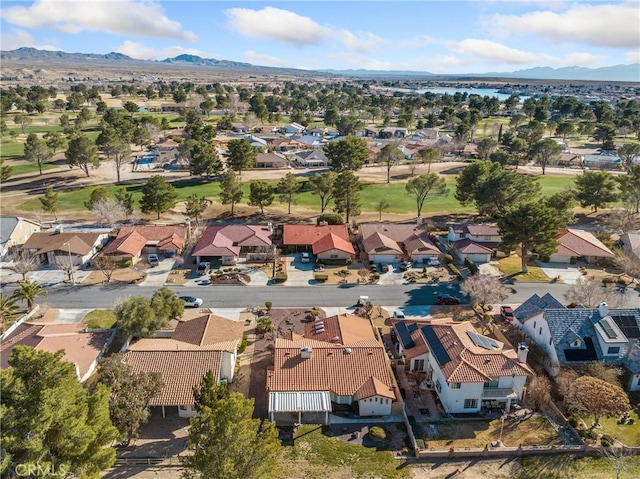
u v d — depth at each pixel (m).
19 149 193.38
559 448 46.44
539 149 168.62
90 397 36.22
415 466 44.56
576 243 94.25
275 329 67.56
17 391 30.77
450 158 197.75
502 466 44.78
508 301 77.00
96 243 93.81
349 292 79.88
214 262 90.75
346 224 110.25
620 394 48.03
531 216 81.19
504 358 53.56
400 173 167.88
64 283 81.06
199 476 39.00
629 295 79.50
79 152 148.12
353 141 151.25
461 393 51.72
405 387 56.41
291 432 48.72
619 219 108.19
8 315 69.75
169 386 50.78
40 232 94.12
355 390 52.03
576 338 57.38
